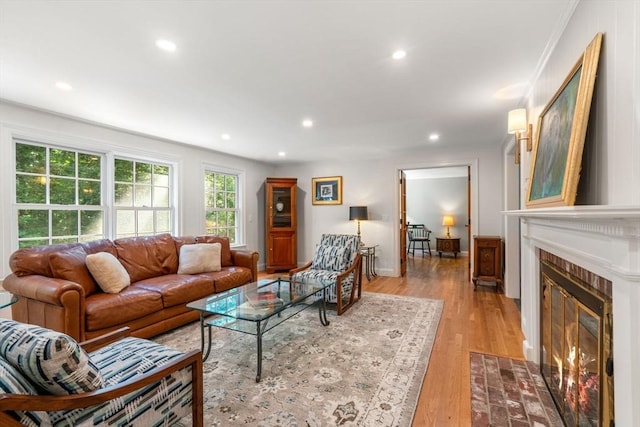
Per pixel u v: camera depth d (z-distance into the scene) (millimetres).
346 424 1612
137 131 3822
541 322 2121
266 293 2812
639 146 956
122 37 1778
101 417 1106
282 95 2670
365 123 3496
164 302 2777
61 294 2146
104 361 1459
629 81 1011
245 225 5777
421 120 3381
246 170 5812
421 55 1996
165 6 1503
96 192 3625
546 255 1950
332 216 6031
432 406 1762
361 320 3160
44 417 995
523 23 1652
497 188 4664
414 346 2533
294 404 1777
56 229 3260
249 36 1776
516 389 1920
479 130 3787
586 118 1216
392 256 5477
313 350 2469
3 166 2814
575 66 1373
